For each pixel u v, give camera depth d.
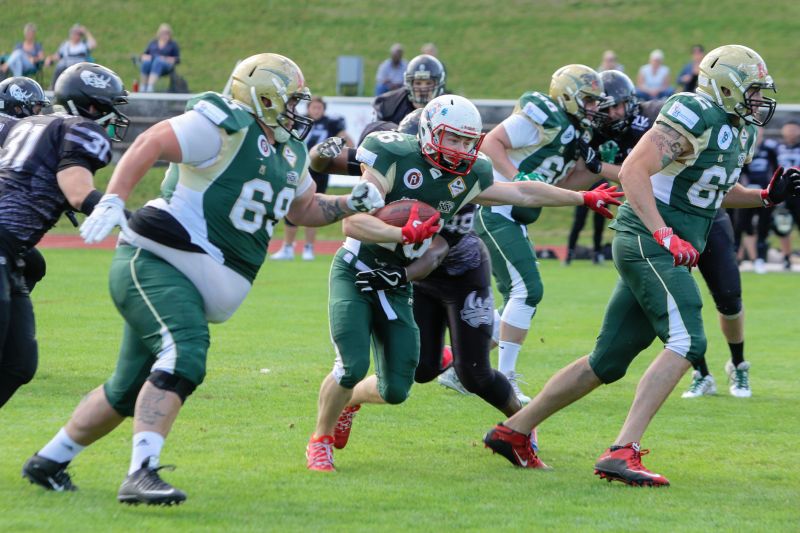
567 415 20.69
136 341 13.93
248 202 13.90
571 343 28.81
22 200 14.78
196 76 79.75
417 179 15.69
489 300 17.97
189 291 13.71
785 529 13.59
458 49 84.12
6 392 15.59
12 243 14.78
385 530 13.13
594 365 16.66
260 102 13.90
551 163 22.59
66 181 14.18
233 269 14.07
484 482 15.80
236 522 13.21
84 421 14.03
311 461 16.22
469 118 15.34
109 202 12.93
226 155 13.70
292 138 14.55
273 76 13.87
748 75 16.42
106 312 31.58
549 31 86.50
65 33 82.94
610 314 17.00
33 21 84.00
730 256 22.09
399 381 16.34
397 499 14.66
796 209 44.56
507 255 22.41
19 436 17.25
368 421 19.77
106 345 26.06
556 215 61.50
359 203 14.78
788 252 48.09
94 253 49.00
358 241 16.31
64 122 14.80
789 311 35.66
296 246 54.62
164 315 13.44
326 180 47.44
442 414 20.47
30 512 13.26
